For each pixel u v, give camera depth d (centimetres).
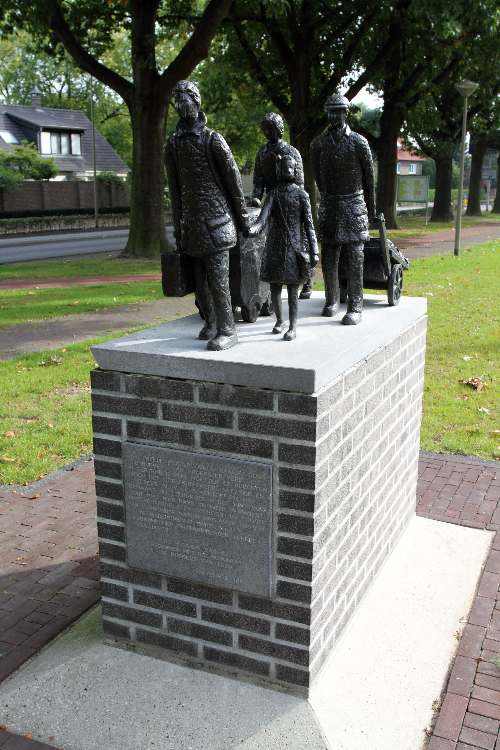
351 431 378
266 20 2428
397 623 422
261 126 405
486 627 422
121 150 6331
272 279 385
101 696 364
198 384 346
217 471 350
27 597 458
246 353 355
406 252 2514
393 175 3512
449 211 4591
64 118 5416
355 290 445
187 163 357
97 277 1955
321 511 345
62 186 4622
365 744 336
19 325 1286
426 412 802
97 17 2280
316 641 362
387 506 471
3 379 927
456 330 1195
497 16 2166
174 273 381
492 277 1827
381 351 417
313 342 382
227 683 370
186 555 369
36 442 717
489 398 847
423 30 2422
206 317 390
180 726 345
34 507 586
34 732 346
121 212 4753
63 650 400
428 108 3678
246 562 355
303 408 325
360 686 371
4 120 5088
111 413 371
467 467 660
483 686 375
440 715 354
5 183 4162
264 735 338
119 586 393
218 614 371
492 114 4334
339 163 429
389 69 3089
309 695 359
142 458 366
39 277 1969
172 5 2292
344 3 2372
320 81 2866
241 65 2819
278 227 385
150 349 364
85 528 551
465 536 526
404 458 503
